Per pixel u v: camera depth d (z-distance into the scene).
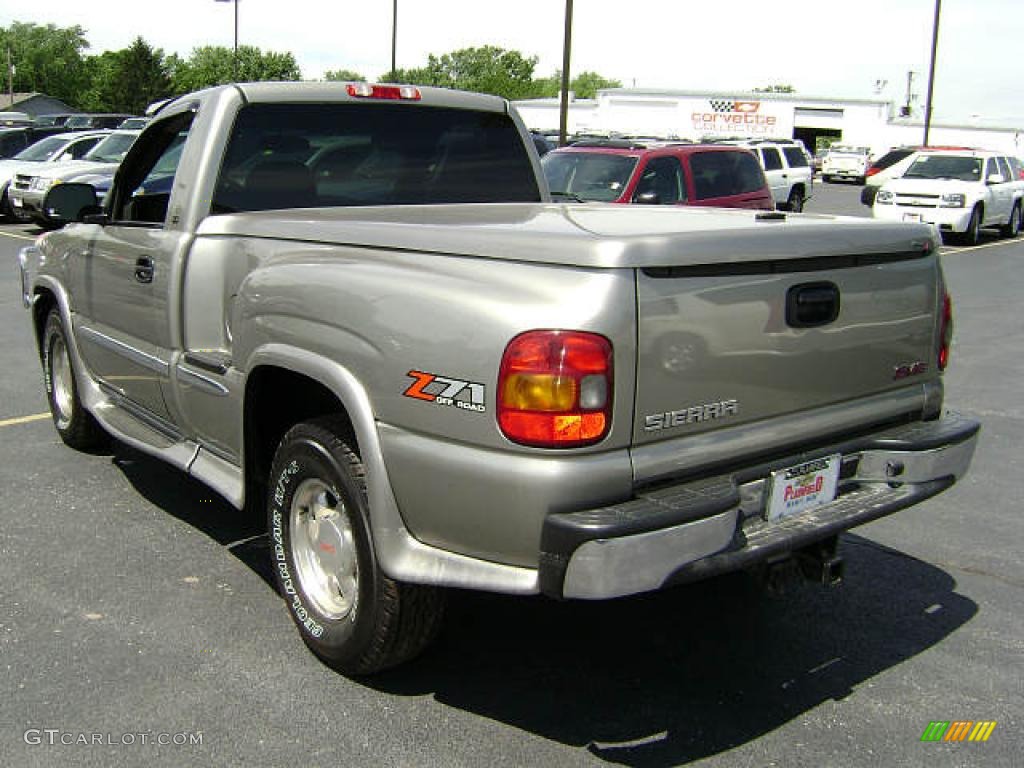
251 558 4.52
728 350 3.04
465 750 3.14
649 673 3.65
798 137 69.88
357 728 3.24
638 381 2.85
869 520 3.40
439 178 4.98
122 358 4.88
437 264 3.10
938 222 20.72
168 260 4.29
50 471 5.66
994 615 4.18
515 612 4.09
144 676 3.51
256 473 3.97
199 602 4.08
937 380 3.87
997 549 4.90
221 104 4.31
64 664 3.57
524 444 2.79
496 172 5.20
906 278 3.61
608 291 2.77
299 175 4.54
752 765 3.11
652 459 2.90
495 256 2.97
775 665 3.73
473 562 2.98
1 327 10.06
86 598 4.09
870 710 3.43
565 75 16.88
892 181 21.95
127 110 76.62
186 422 4.37
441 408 2.95
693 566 2.88
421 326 3.00
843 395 3.45
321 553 3.58
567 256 2.82
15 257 15.60
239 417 3.88
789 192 24.88
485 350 2.84
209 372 4.05
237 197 4.36
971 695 3.55
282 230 3.78
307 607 3.59
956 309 12.61
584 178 12.48
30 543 4.64
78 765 3.01
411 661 3.63
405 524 3.13
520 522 2.83
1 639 3.74
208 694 3.41
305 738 3.18
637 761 3.11
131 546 4.63
